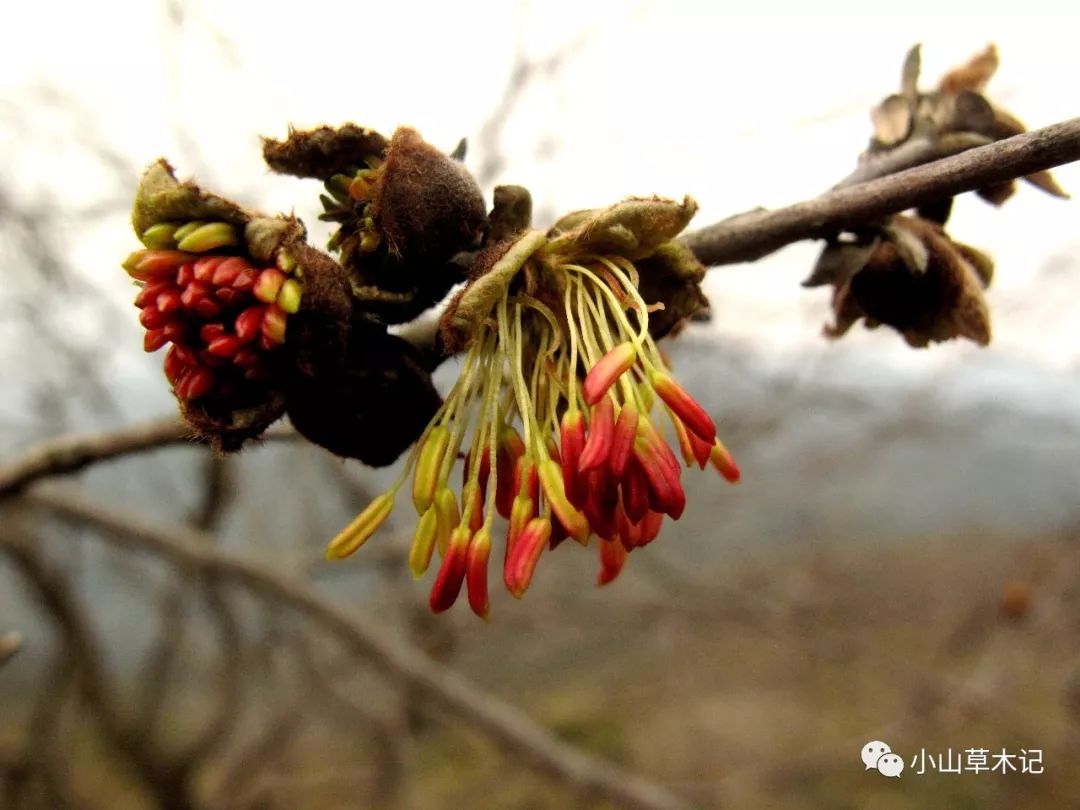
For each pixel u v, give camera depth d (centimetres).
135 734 553
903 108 190
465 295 135
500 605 627
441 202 141
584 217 146
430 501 136
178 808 556
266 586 413
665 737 838
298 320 130
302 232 132
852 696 867
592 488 133
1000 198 196
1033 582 691
